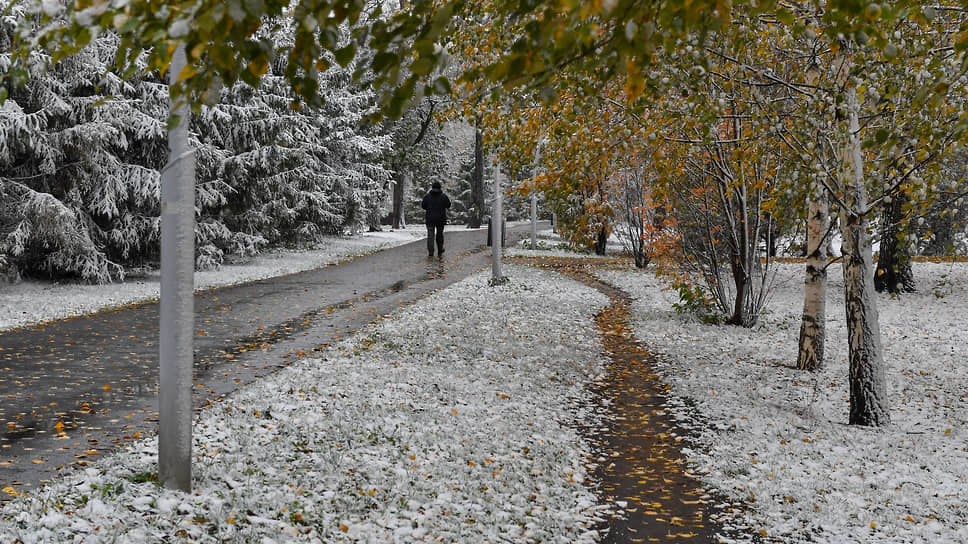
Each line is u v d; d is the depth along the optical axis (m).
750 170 12.98
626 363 11.75
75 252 17.02
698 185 14.66
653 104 7.59
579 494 6.14
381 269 22.47
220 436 6.33
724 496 6.25
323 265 23.67
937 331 15.18
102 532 4.18
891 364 12.11
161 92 18.30
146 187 18.14
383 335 11.83
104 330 11.81
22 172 16.62
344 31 15.05
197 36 2.31
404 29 2.59
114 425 6.78
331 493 5.32
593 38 2.63
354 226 35.91
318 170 30.89
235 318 13.27
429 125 42.88
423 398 8.36
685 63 6.73
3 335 11.16
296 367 9.38
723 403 9.36
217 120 20.84
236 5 2.16
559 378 10.19
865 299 8.62
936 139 6.70
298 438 6.52
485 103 9.20
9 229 16.14
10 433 6.39
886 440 7.93
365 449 6.40
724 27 6.47
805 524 5.62
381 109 2.68
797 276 23.95
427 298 16.22
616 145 9.21
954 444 7.86
